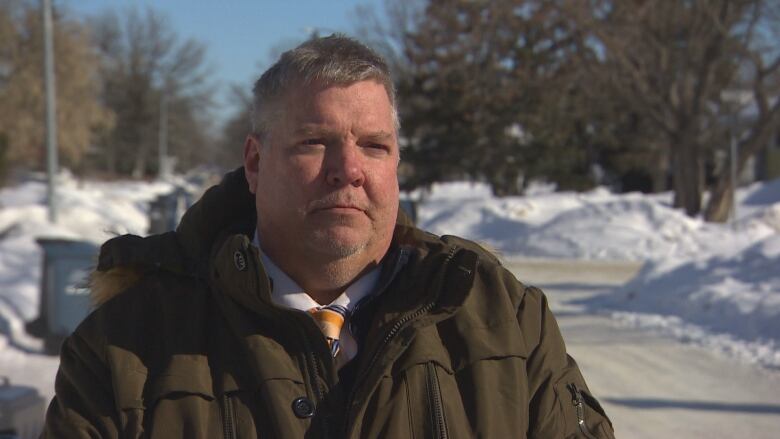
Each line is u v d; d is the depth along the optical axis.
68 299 8.80
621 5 27.55
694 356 9.20
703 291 11.73
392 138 2.13
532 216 29.31
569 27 28.47
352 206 2.07
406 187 40.22
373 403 2.00
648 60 29.62
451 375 2.08
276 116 2.09
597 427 2.25
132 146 79.31
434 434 1.99
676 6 28.20
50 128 20.70
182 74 80.69
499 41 37.09
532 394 2.16
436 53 38.78
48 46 20.72
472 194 51.81
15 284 11.43
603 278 18.06
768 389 7.74
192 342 2.04
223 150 90.06
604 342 10.10
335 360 2.11
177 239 2.24
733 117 32.88
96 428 1.96
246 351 2.02
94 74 41.44
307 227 2.07
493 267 2.29
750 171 56.56
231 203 2.28
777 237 13.20
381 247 2.18
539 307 2.31
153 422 1.94
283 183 2.08
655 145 47.94
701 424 6.66
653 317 11.73
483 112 39.16
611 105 38.47
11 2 38.31
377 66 2.11
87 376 2.03
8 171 36.91
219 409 1.97
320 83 2.05
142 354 2.04
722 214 28.75
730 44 28.25
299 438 1.94
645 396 7.50
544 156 40.25
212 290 2.12
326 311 2.13
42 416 5.29
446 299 2.12
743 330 10.22
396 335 2.05
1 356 8.45
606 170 51.88
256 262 1.99
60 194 31.78
